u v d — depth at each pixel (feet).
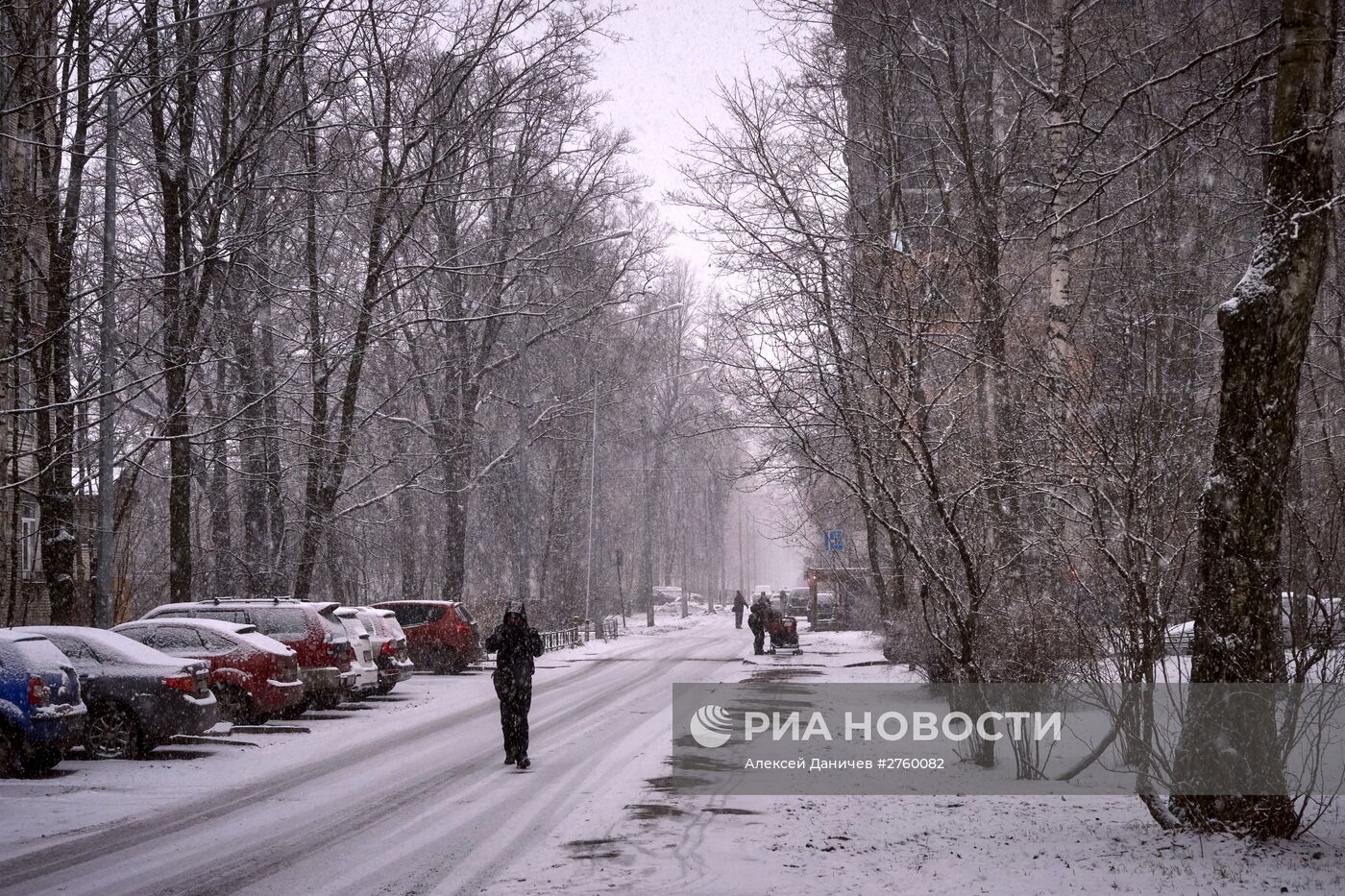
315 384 100.48
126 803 39.24
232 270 93.61
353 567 152.05
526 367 140.36
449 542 144.05
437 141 99.50
